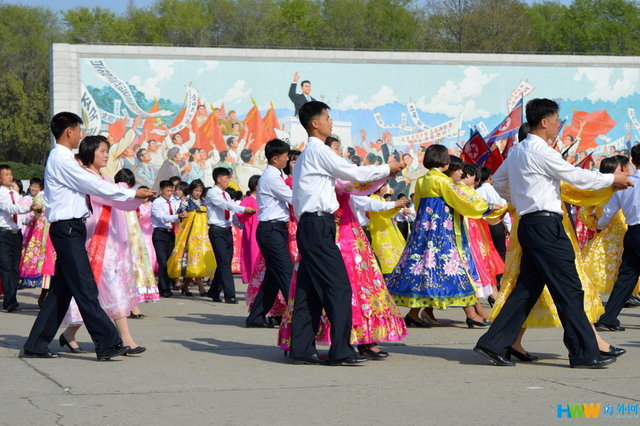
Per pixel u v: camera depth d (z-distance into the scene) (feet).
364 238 21.03
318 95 86.28
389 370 19.38
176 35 197.16
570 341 19.45
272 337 25.77
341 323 19.79
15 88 177.68
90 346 23.80
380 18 192.65
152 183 82.48
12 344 24.36
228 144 84.17
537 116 19.48
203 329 27.99
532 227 19.16
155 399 16.15
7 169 35.45
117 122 81.82
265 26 194.59
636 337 25.76
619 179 19.36
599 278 31.96
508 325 19.79
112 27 200.54
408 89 88.22
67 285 21.11
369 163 87.25
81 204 20.61
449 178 27.20
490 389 17.08
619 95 92.73
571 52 194.49
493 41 169.78
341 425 14.15
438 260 27.22
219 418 14.61
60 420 14.46
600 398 16.19
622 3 193.98
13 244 35.27
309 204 19.80
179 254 41.96
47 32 202.18
